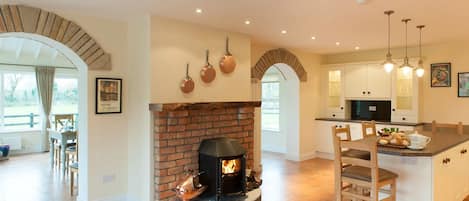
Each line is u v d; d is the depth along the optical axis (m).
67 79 8.52
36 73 7.84
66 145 5.53
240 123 4.60
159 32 3.82
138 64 3.93
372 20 3.96
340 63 6.89
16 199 4.19
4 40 6.71
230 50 4.61
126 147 4.14
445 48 5.59
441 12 3.60
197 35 4.20
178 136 3.88
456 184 3.76
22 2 3.26
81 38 3.73
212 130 4.25
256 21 4.02
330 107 7.02
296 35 4.90
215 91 4.41
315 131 7.05
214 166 3.78
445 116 5.62
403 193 3.30
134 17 3.88
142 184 3.90
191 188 3.66
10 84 7.70
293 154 6.82
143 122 3.87
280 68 6.73
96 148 3.88
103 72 3.92
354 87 6.59
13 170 5.86
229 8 3.47
